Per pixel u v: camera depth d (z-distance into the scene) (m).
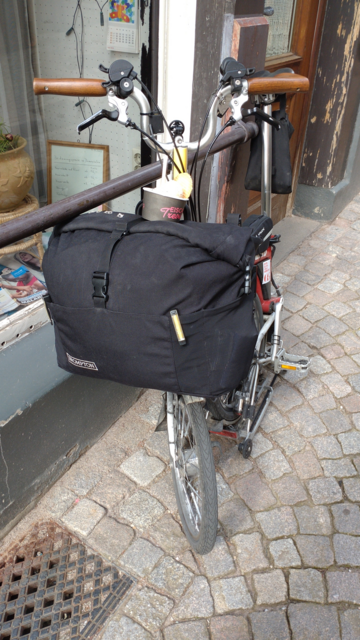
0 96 2.01
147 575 1.81
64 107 2.22
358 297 3.43
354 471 2.19
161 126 1.52
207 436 1.54
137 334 1.22
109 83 1.35
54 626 1.66
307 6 3.52
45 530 1.98
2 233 1.41
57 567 1.84
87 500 2.08
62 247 1.34
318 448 2.30
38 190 2.25
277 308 2.17
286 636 1.63
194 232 1.26
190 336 1.22
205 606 1.71
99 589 1.77
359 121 4.39
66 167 2.33
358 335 3.06
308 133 4.23
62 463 2.15
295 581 1.78
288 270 3.74
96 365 1.33
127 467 2.22
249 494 2.09
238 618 1.68
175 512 2.04
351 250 4.05
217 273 1.21
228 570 1.82
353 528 1.95
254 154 2.58
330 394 2.62
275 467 2.21
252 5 2.58
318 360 2.85
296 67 3.75
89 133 2.37
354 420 2.46
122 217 1.41
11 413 1.79
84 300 1.24
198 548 1.72
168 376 1.26
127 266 1.22
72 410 2.10
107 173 2.53
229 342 1.25
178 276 1.17
